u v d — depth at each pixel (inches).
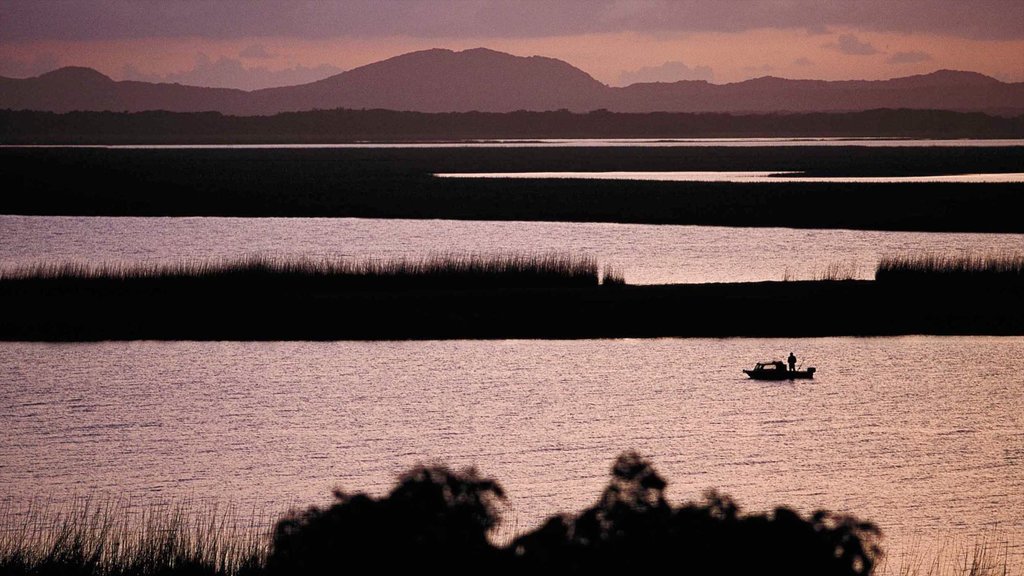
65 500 4183.1
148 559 2999.5
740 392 5821.9
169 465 4621.1
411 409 5487.2
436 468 2016.5
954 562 3604.8
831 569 1924.2
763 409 5502.0
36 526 3833.7
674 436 5073.8
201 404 5575.8
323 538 1966.0
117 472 4537.4
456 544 1947.6
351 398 5693.9
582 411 5447.8
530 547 1950.1
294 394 5772.6
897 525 3976.4
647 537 1935.3
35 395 5723.4
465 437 5054.1
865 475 4530.0
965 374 6186.0
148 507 4114.2
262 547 3250.5
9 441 4955.7
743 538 1934.1
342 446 4911.4
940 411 5467.5
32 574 2923.2
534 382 6003.9
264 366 6323.8
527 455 4785.9
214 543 3132.4
